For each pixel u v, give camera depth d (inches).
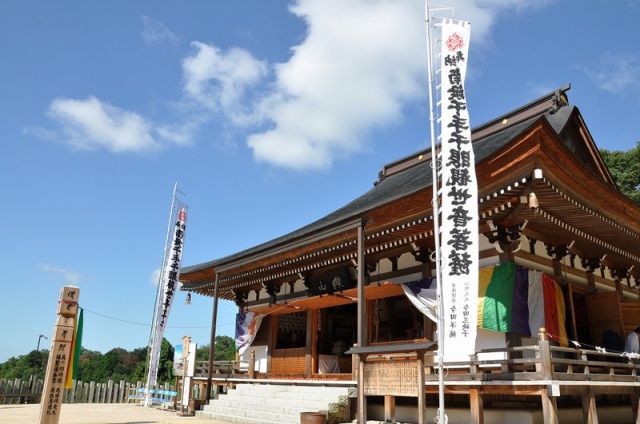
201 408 686.5
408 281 604.7
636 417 514.6
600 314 615.2
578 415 536.4
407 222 510.9
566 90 716.7
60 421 550.3
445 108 398.9
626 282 736.3
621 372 565.3
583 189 488.4
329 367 763.4
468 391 452.8
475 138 815.7
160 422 564.1
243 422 575.8
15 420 559.2
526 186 449.1
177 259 896.3
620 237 589.0
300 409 547.2
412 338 616.4
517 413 461.1
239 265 731.4
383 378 411.5
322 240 579.8
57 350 443.8
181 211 914.7
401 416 553.0
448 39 409.7
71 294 459.2
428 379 477.7
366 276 666.2
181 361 803.4
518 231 513.3
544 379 397.4
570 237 579.2
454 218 379.9
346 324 847.7
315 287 748.0
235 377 770.2
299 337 872.3
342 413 537.3
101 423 540.7
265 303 868.6
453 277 370.6
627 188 1247.5
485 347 519.5
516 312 495.8
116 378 2212.1
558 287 557.3
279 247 639.8
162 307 880.9
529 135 427.8
